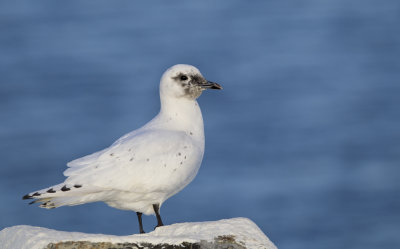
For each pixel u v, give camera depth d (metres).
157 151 14.50
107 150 14.50
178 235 12.47
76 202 13.98
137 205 14.74
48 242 12.15
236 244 12.30
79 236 12.26
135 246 12.09
